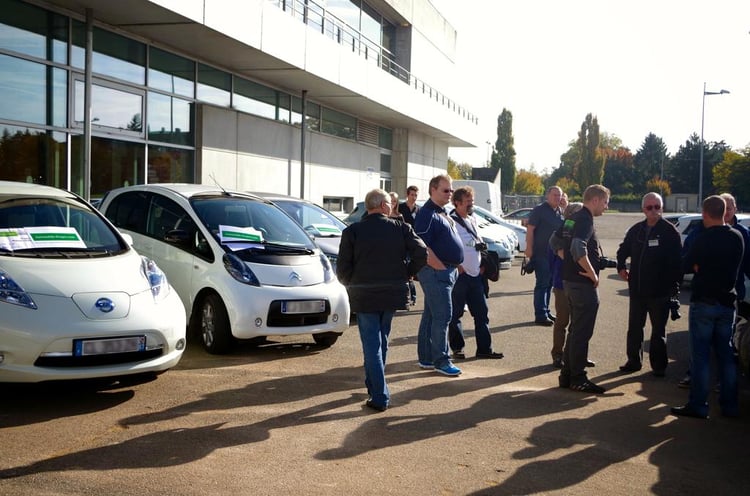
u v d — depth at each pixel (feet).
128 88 42.50
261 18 44.60
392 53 86.33
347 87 58.54
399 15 82.89
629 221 188.65
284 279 23.81
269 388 19.67
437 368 22.24
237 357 23.43
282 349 25.03
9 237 18.61
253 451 14.67
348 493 12.76
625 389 21.56
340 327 24.85
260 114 57.36
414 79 87.92
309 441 15.46
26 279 17.19
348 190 75.15
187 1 37.40
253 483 12.99
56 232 19.66
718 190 236.02
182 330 19.26
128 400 18.03
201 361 22.66
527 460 14.85
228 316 23.18
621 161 395.55
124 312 17.75
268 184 58.85
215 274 23.63
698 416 18.65
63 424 15.92
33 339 16.30
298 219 33.04
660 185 328.70
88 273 18.35
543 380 22.15
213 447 14.82
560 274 23.62
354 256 18.20
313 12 58.70
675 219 60.54
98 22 39.40
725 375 18.93
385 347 18.90
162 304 19.01
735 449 16.20
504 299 42.14
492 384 21.34
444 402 19.04
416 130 90.74
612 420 18.10
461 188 24.85
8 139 34.68
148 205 26.84
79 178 39.37
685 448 16.14
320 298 24.13
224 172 52.54
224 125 52.13
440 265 21.58
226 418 16.83
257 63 50.26
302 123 60.13
